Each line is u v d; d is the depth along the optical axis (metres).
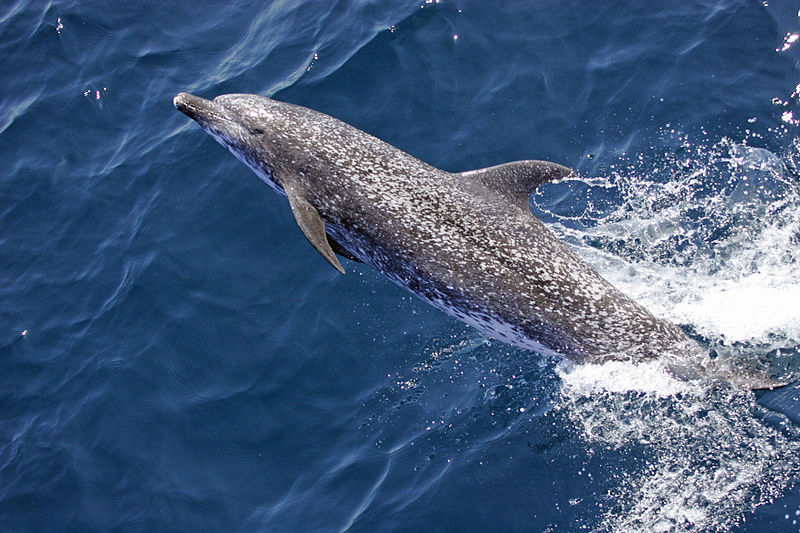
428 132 11.49
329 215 8.86
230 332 10.36
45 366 10.67
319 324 10.20
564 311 8.31
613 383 8.62
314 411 9.57
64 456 9.75
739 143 10.50
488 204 8.56
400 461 8.86
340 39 12.76
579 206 10.52
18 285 11.59
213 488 9.17
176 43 13.88
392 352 9.80
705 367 8.31
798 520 7.25
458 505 8.26
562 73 11.72
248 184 11.62
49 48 14.25
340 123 9.29
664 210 10.20
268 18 13.77
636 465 8.10
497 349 9.55
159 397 10.01
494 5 12.47
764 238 9.57
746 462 7.80
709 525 7.44
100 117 13.21
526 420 8.80
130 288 11.01
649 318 8.44
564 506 7.98
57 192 12.45
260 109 9.45
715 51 11.37
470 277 8.38
